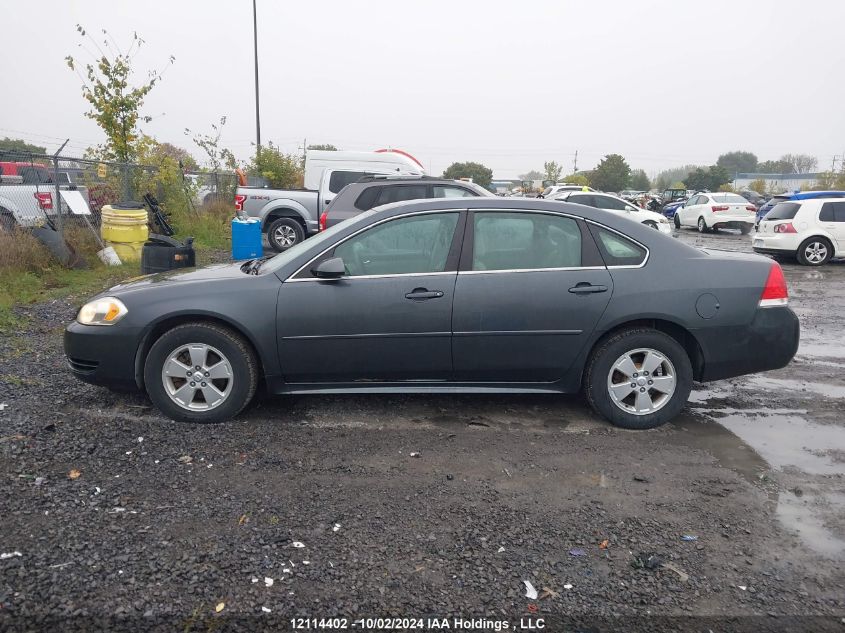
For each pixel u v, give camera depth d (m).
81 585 2.74
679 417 5.00
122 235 11.64
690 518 3.46
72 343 4.65
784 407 5.27
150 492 3.57
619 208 18.98
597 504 3.59
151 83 14.61
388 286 4.55
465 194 10.82
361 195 10.73
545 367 4.64
